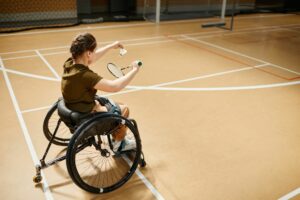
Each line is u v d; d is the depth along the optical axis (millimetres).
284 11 13102
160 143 3205
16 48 6496
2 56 5910
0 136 3215
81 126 2178
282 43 7816
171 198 2455
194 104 4141
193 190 2549
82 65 2246
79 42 2211
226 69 5637
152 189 2551
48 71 5191
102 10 10914
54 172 2705
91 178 2662
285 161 2975
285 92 4660
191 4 11836
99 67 5445
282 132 3502
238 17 11594
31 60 5734
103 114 2264
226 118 3785
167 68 5555
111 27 8938
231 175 2748
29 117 3633
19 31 7984
